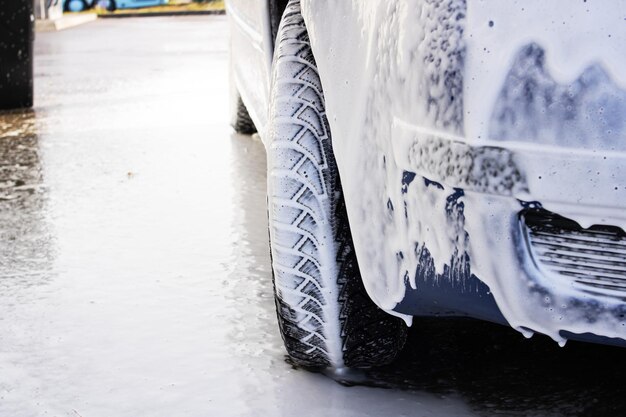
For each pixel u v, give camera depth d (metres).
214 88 9.91
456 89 1.92
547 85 1.83
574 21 1.82
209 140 6.60
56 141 6.80
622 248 1.84
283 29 2.78
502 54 1.87
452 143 1.93
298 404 2.56
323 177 2.52
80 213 4.65
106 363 2.86
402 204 2.12
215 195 4.97
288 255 2.51
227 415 2.52
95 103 8.91
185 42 16.86
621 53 1.79
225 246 4.04
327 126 2.56
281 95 2.61
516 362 2.81
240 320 3.19
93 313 3.28
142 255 3.93
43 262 3.86
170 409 2.56
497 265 1.93
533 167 1.85
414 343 2.95
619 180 1.80
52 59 14.01
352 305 2.52
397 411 2.51
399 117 2.09
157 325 3.16
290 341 2.62
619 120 1.79
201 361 2.86
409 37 2.05
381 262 2.25
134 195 5.01
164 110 8.28
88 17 25.70
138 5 27.72
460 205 1.95
